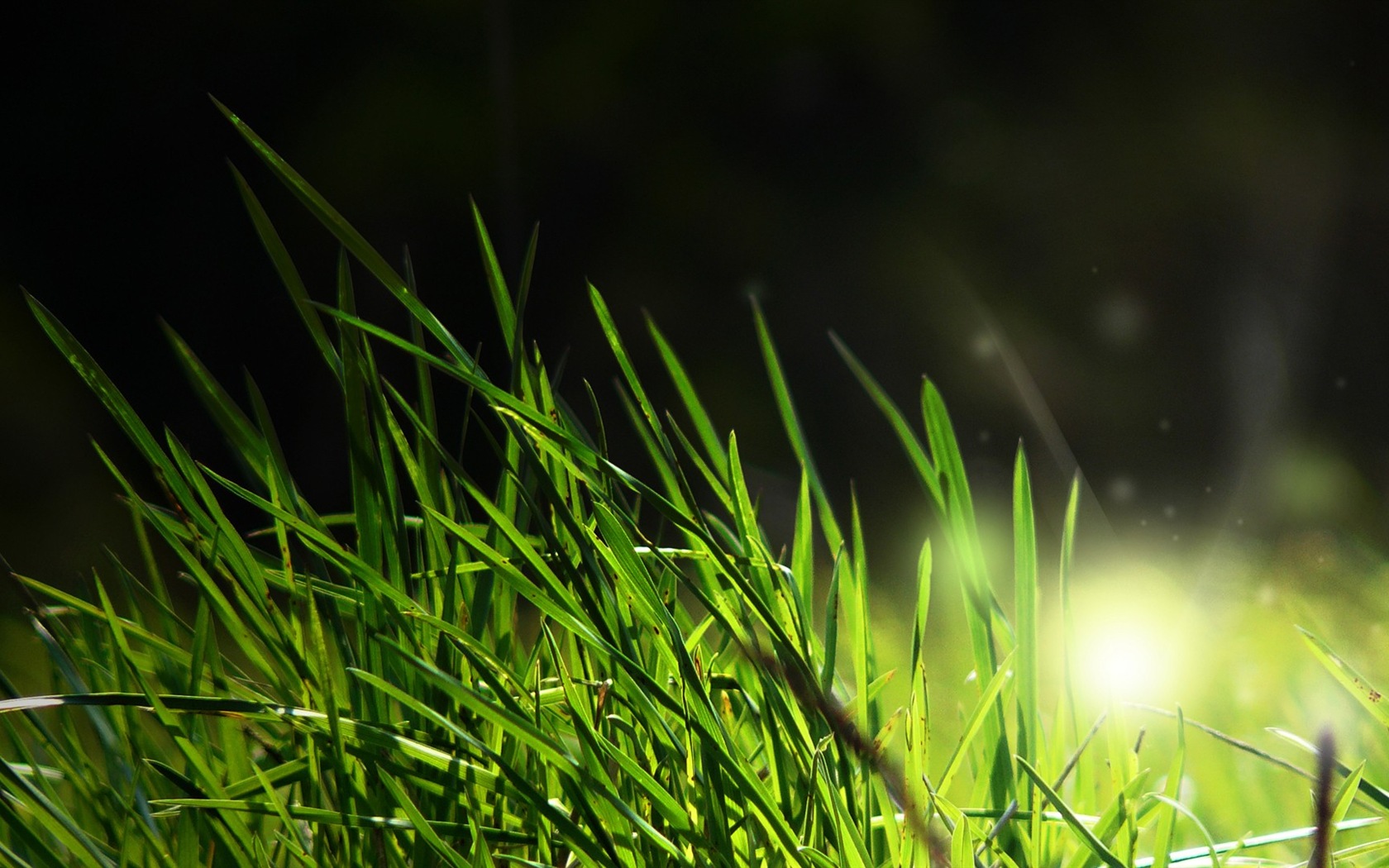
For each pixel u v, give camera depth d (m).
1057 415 4.63
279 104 4.45
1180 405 4.65
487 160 4.52
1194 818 0.78
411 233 4.52
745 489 0.81
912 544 2.91
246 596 0.80
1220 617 1.20
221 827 0.79
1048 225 5.07
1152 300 4.94
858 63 5.05
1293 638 1.08
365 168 4.41
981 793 0.82
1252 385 4.48
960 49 5.11
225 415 0.81
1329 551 1.38
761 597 0.82
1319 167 4.82
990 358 4.65
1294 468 3.25
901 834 0.79
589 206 4.88
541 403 0.81
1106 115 5.07
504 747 0.81
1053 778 0.83
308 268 4.33
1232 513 2.98
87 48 4.27
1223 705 1.02
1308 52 4.81
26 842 0.78
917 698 0.80
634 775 0.78
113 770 0.82
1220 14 4.86
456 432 3.43
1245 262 4.84
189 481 0.79
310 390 4.22
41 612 0.82
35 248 4.21
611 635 0.79
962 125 5.10
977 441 4.58
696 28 4.88
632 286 4.84
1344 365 4.57
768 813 0.77
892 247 5.04
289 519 0.78
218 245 4.32
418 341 0.80
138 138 4.32
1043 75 5.10
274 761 0.82
